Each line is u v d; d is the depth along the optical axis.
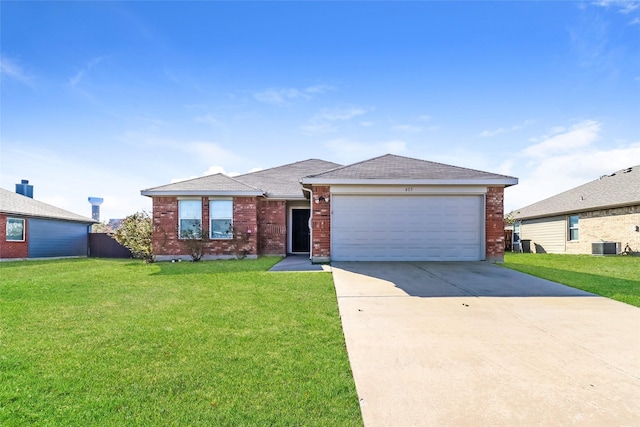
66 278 8.94
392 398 3.00
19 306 6.00
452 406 2.88
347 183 11.50
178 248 14.39
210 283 8.01
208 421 2.65
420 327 4.84
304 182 11.59
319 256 11.67
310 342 4.26
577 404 2.90
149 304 6.10
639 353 3.96
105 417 2.70
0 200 18.50
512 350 4.04
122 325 4.91
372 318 5.25
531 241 23.25
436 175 11.73
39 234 19.38
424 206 11.75
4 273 11.37
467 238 11.70
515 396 3.03
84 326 4.87
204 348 4.06
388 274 9.03
